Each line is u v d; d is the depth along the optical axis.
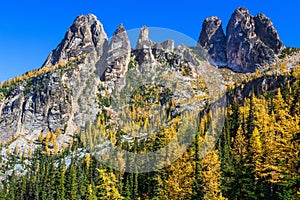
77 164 119.19
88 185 88.06
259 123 76.94
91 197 83.38
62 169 115.75
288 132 38.41
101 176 60.81
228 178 56.59
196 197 52.03
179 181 53.19
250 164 53.94
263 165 49.56
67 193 97.62
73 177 98.38
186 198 52.81
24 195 130.38
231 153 65.88
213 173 51.81
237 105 105.06
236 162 59.81
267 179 51.34
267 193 51.47
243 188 54.06
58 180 109.81
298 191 39.59
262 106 106.56
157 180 59.28
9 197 137.75
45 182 121.69
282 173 43.06
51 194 110.56
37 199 119.56
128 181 64.88
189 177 52.47
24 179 143.25
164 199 55.81
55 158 179.75
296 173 38.00
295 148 37.56
